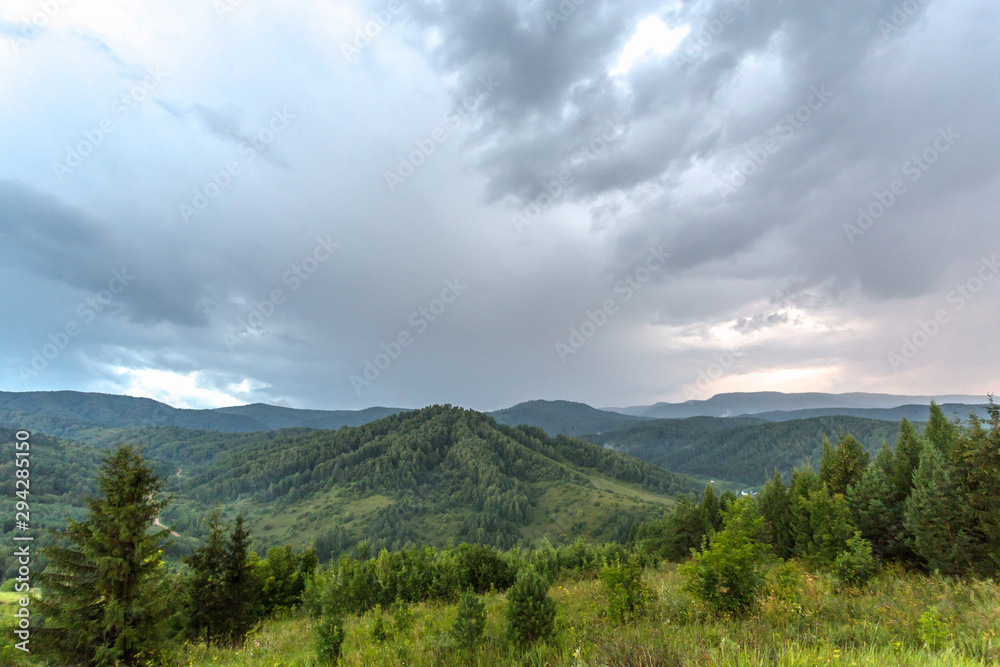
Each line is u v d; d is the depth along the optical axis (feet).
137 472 47.65
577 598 55.16
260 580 68.64
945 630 25.99
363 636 44.96
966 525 57.41
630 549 176.14
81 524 46.65
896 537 67.77
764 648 24.14
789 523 107.76
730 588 36.01
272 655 45.24
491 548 90.02
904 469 88.28
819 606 34.40
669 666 22.72
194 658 49.73
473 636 34.19
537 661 28.89
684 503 161.27
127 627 43.86
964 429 60.95
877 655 22.48
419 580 81.97
